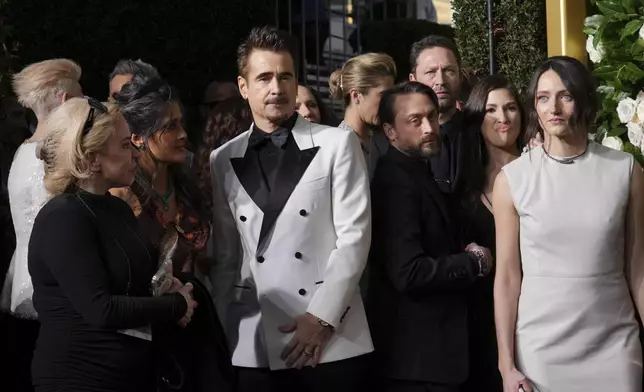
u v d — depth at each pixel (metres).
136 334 3.47
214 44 8.02
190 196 4.24
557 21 4.67
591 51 4.37
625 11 4.26
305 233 4.02
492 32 7.49
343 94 5.48
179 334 3.90
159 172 4.11
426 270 4.11
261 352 4.04
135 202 4.02
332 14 10.30
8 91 6.32
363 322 4.09
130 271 3.48
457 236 4.38
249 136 4.21
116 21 7.53
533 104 3.80
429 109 4.28
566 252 3.67
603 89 4.32
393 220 4.16
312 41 9.98
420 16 12.03
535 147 3.85
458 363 4.18
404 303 4.22
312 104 5.94
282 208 4.03
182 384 3.88
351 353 4.01
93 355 3.38
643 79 4.27
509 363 3.77
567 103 3.68
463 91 6.38
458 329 4.20
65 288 3.32
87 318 3.32
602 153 3.74
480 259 4.18
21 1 7.18
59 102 4.68
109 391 3.39
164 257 3.65
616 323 3.67
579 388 3.68
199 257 4.32
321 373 3.98
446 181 4.67
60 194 3.47
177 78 7.89
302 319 3.94
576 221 3.65
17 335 4.95
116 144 3.53
